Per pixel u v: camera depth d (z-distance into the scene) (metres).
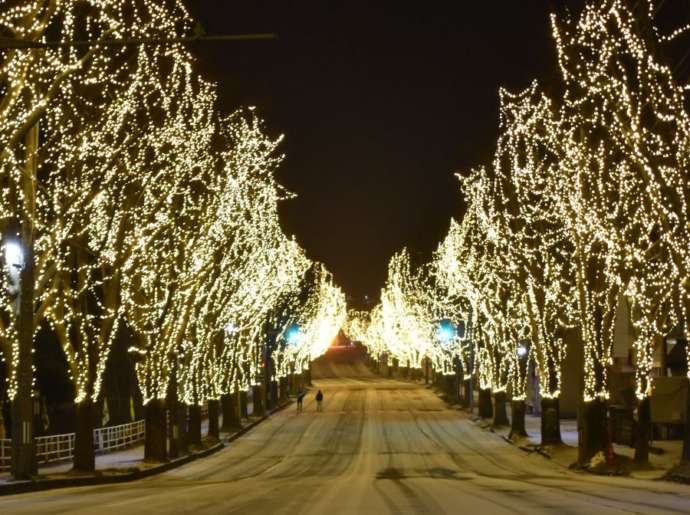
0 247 28.28
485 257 49.78
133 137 28.88
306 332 105.81
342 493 24.89
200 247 38.97
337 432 63.78
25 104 24.23
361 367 185.88
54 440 41.62
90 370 32.84
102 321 32.91
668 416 42.12
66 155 27.55
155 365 40.81
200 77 32.94
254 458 48.69
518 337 51.50
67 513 18.78
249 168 42.53
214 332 49.41
